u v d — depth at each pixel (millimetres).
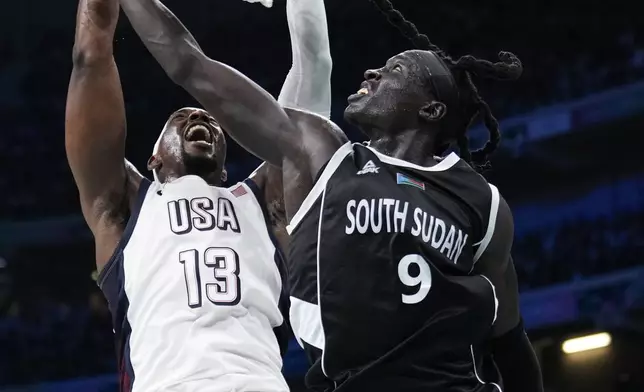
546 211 18266
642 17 18891
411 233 3541
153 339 4547
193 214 4879
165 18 4062
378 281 3500
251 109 3908
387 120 3863
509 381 4043
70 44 19672
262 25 19328
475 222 3703
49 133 19109
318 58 4797
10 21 19625
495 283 3832
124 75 19109
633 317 15336
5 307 17641
